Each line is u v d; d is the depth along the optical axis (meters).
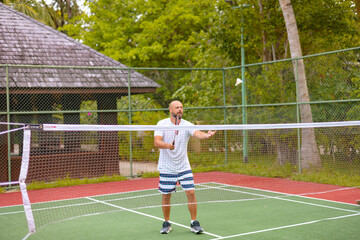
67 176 11.94
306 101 12.05
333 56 11.56
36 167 11.74
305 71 12.42
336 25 14.66
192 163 12.76
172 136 6.16
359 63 10.95
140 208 8.05
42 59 12.82
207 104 15.11
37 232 6.53
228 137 12.95
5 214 7.95
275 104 12.50
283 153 12.27
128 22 25.19
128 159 12.63
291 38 12.66
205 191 10.03
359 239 5.79
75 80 12.55
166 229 6.30
